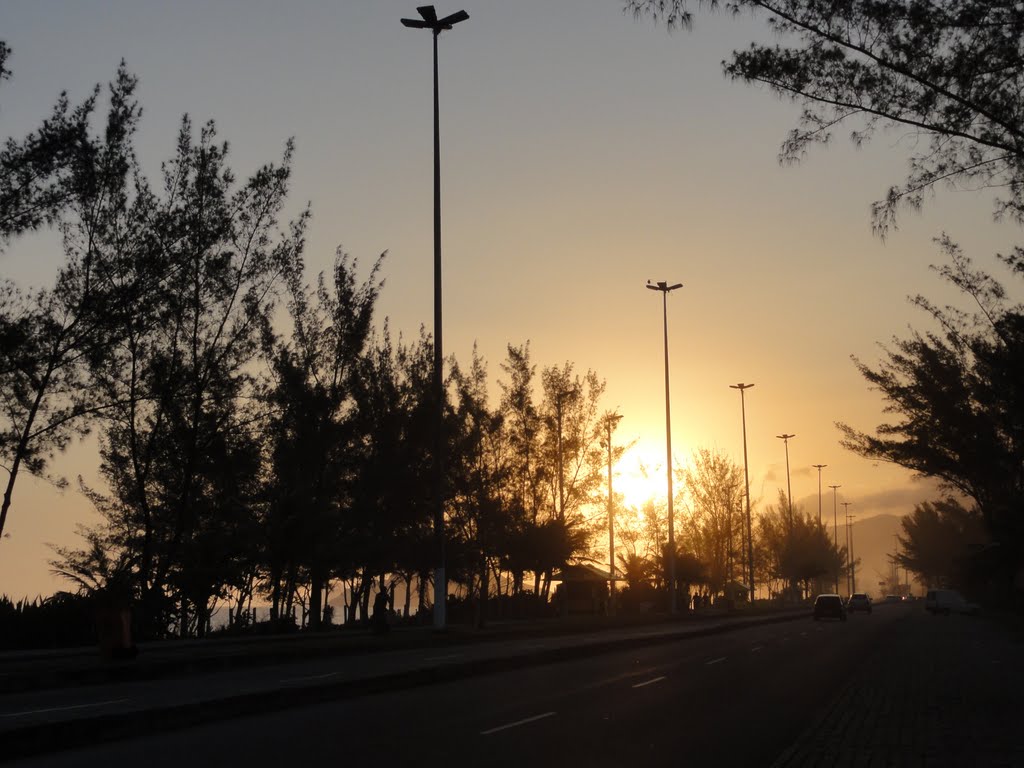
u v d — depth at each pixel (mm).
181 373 36562
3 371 29062
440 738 12977
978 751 11727
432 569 44938
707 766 11047
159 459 37688
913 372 49781
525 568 51594
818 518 136875
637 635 39438
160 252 34719
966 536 104438
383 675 19234
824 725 13961
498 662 23516
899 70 14461
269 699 16047
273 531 37531
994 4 13945
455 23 35781
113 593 24047
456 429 44062
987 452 49031
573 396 50375
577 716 15281
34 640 31859
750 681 21203
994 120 14461
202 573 37906
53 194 28688
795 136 15281
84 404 32688
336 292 41219
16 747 11562
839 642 36688
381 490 41156
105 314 32344
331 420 40188
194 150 37562
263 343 39031
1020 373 36969
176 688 19094
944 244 37875
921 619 65812
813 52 14742
